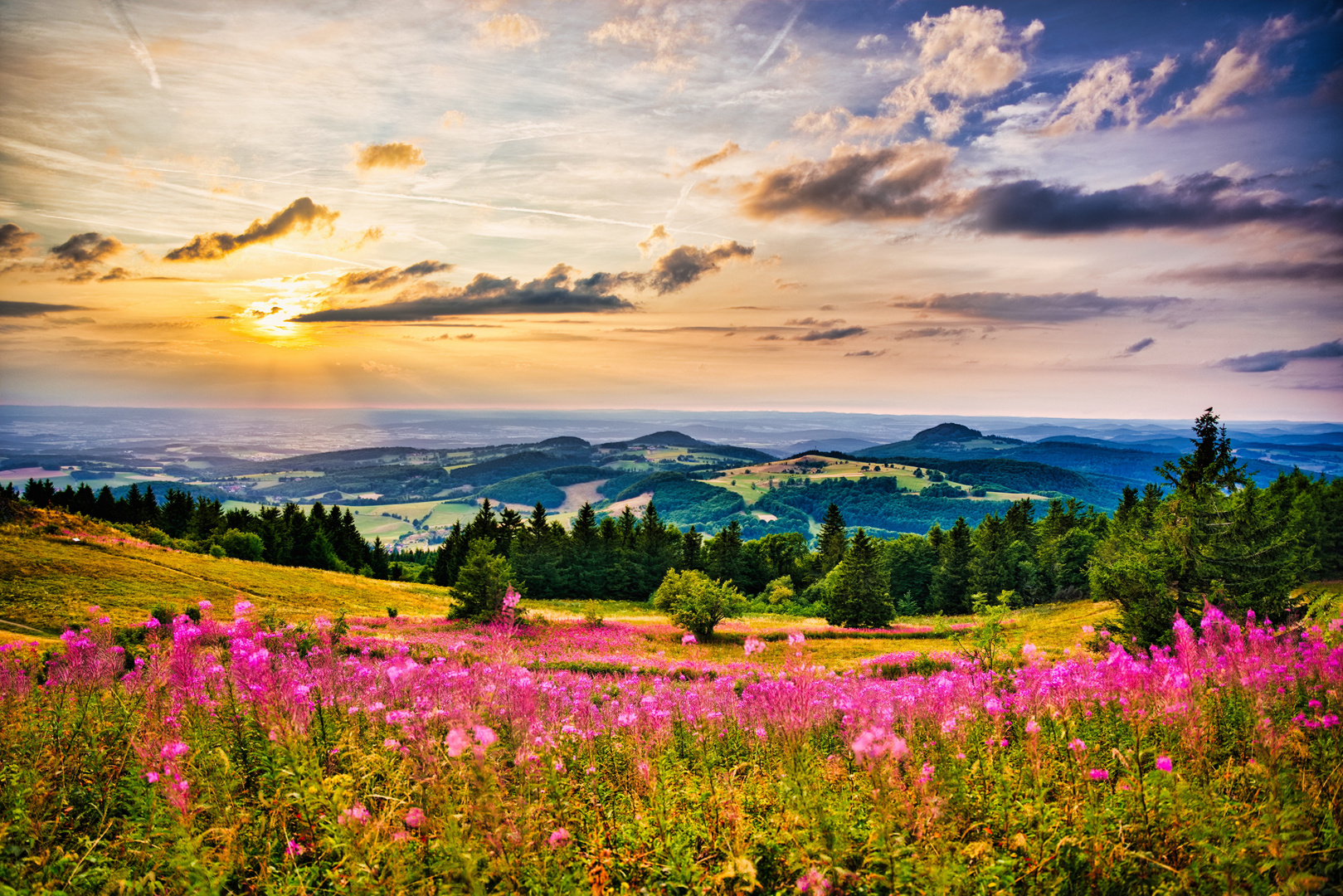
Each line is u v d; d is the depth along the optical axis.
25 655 8.63
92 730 6.70
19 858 4.93
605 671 26.56
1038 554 75.00
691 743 8.12
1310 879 3.90
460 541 97.44
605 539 91.19
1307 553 20.22
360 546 106.81
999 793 5.46
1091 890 4.46
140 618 33.88
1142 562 20.53
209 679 6.64
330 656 8.88
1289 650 8.60
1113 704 7.16
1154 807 5.00
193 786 5.38
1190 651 7.66
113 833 5.50
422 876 4.44
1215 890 4.15
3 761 5.96
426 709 6.68
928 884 4.04
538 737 6.44
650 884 5.03
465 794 4.80
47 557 44.62
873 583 55.09
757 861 5.03
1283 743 5.36
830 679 11.50
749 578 96.31
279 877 4.86
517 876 4.46
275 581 55.06
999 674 9.60
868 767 4.77
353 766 5.85
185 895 4.44
